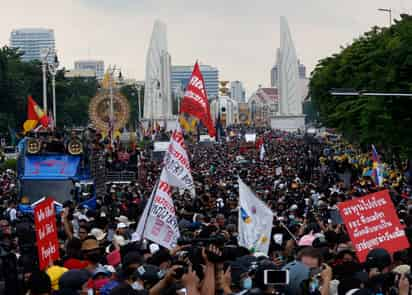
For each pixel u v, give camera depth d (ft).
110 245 90.74
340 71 371.15
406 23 276.41
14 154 457.27
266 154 462.19
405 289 60.29
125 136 479.00
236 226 111.14
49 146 190.60
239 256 74.43
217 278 55.21
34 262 78.33
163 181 87.45
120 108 323.16
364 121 264.93
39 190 183.93
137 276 63.98
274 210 146.30
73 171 186.29
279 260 81.71
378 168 216.74
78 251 75.15
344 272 69.36
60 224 122.31
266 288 55.72
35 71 634.02
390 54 258.16
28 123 255.50
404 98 249.14
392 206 77.15
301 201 160.25
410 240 88.94
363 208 77.30
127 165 272.31
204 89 111.04
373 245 77.15
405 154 258.37
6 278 68.28
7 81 549.95
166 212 87.15
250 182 227.20
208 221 123.13
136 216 141.08
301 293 60.54
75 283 62.80
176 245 81.66
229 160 411.95
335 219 117.08
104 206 151.23
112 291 53.98
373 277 63.31
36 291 58.23
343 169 294.66
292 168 332.19
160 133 534.37
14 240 97.76
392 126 255.70
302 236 97.60
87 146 197.98
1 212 159.63
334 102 377.09
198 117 111.14
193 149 543.39
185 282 57.11
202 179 237.04
